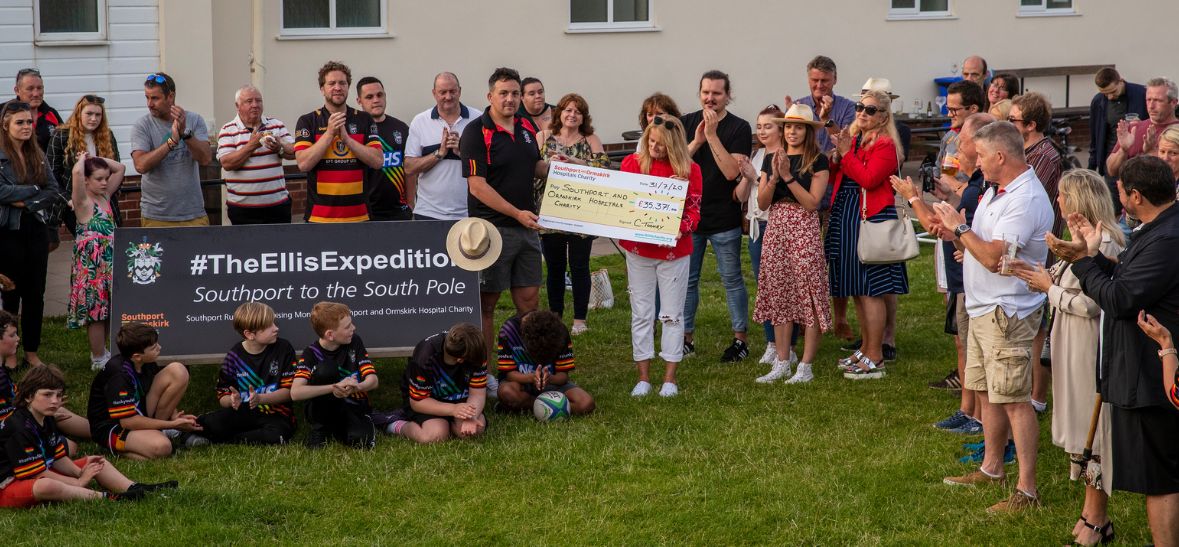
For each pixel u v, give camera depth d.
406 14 13.99
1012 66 18.75
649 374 7.73
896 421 6.63
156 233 6.92
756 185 7.84
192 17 12.51
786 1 16.53
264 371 6.29
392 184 8.50
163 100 8.04
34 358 7.74
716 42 16.09
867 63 17.39
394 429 6.37
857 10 17.16
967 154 6.27
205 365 7.54
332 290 6.96
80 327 7.91
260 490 5.51
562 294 8.80
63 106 12.20
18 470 5.19
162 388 6.13
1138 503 5.30
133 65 12.45
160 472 5.77
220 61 13.00
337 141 7.51
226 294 6.88
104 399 6.09
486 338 7.51
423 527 5.13
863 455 6.04
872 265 7.38
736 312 8.08
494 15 14.52
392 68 14.01
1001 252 5.07
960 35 18.19
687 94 15.99
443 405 6.27
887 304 7.98
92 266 7.54
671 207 7.00
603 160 8.52
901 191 5.41
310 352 6.27
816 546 4.95
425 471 5.79
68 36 12.16
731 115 7.98
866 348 7.59
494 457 6.00
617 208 7.07
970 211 6.29
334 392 6.13
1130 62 19.80
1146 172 4.41
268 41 13.27
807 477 5.69
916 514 5.23
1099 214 4.97
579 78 15.23
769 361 7.96
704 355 8.25
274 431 6.23
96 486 5.52
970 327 5.45
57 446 5.42
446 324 6.97
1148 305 4.37
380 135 8.38
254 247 6.99
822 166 7.32
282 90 13.43
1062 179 5.10
